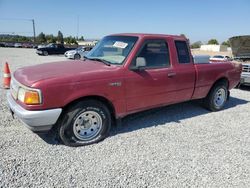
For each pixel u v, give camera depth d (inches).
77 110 139.3
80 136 145.0
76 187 108.0
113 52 167.5
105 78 144.4
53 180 111.7
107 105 154.5
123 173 119.6
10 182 108.5
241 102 266.5
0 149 135.9
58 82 129.6
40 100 125.8
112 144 149.4
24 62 648.4
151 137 161.3
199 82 199.3
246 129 183.9
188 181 116.0
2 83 311.6
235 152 146.3
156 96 171.9
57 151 137.6
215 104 223.1
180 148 147.7
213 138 164.6
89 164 126.3
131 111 163.5
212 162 133.6
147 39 165.0
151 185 111.7
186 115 210.4
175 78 179.6
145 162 130.3
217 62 222.7
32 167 120.8
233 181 117.5
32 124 128.6
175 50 181.9
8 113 191.9
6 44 1921.8
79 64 161.9
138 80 158.2
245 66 313.6
